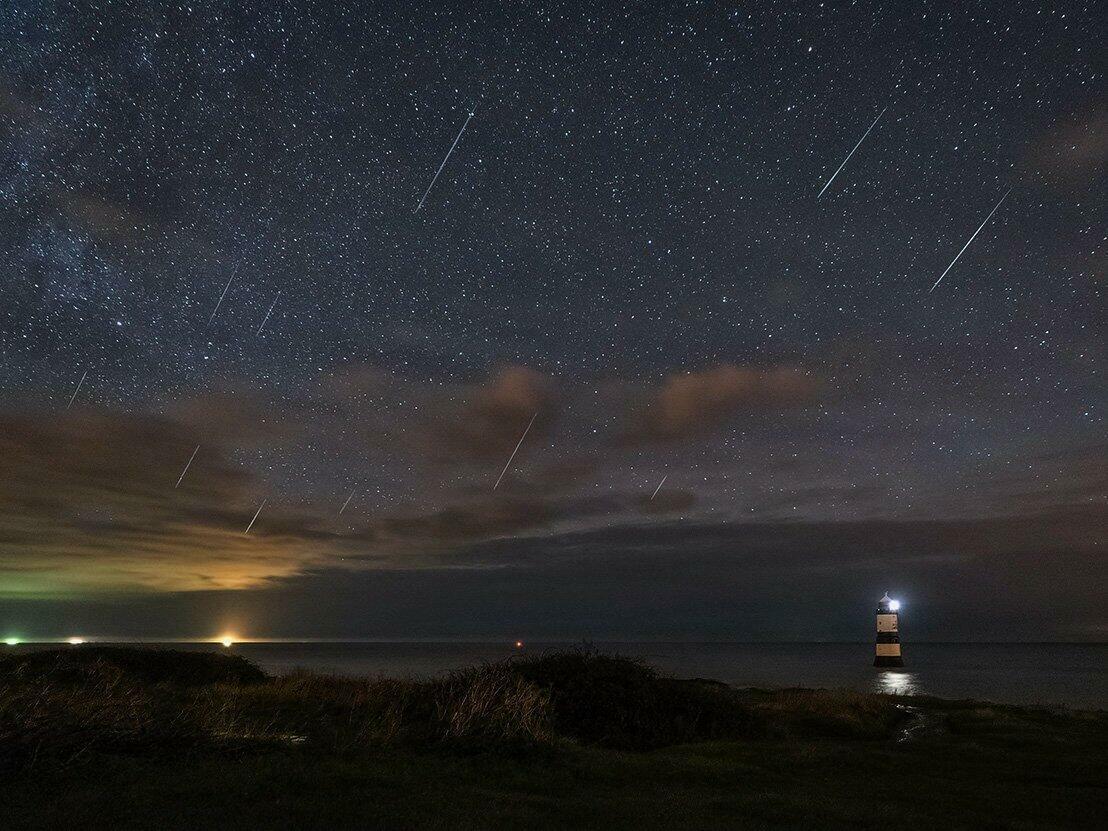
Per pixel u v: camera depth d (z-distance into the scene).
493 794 9.24
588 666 18.14
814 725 19.38
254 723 13.65
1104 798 10.28
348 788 9.09
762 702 24.11
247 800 8.32
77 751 9.96
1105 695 50.62
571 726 15.96
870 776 11.91
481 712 13.77
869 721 19.89
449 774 10.39
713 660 121.06
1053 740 16.58
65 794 8.35
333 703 18.39
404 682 20.98
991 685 61.69
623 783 10.67
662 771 11.51
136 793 8.43
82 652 26.23
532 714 14.29
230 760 10.75
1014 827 8.43
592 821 8.05
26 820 7.32
